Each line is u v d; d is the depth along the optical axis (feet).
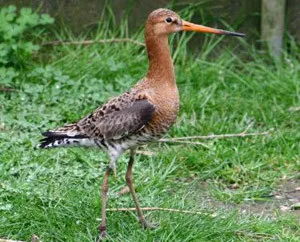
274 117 44.91
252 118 44.96
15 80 46.52
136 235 33.94
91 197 36.58
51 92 45.52
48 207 35.63
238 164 41.14
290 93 46.75
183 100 45.27
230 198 38.40
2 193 36.45
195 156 41.06
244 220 35.47
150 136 33.53
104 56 48.32
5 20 47.55
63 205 35.65
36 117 43.68
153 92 33.04
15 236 33.94
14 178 38.04
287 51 50.37
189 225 34.45
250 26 50.31
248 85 47.55
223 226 34.68
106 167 39.63
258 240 34.45
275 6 49.21
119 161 39.96
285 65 49.49
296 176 40.52
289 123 44.75
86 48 48.96
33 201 36.19
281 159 41.83
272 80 47.65
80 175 38.68
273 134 43.42
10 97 45.62
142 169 39.58
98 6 49.67
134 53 49.11
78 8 49.60
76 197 36.27
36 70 46.88
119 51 48.85
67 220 34.96
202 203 37.70
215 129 43.62
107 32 49.85
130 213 35.73
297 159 41.83
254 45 50.42
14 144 40.91
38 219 34.81
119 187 38.09
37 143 40.91
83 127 34.12
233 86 47.65
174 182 39.32
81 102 44.91
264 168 41.27
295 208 37.70
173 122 33.68
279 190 39.47
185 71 48.16
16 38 48.19
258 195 38.81
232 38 50.31
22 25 47.60
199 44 50.16
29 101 45.19
